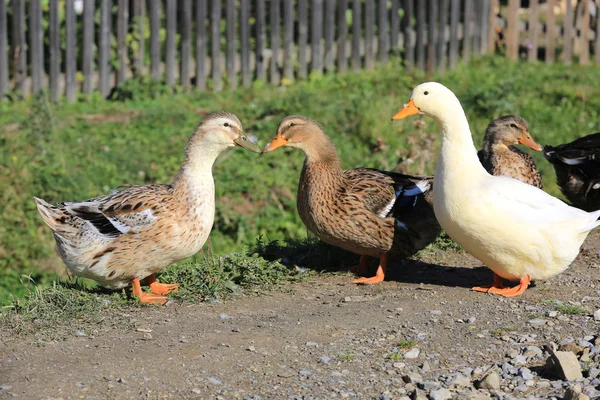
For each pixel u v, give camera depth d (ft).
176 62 65.26
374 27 74.79
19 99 61.41
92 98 62.13
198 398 21.20
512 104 58.34
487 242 27.99
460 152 27.96
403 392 21.53
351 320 26.71
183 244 28.45
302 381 22.21
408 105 28.55
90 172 48.34
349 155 50.39
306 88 64.80
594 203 38.01
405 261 33.96
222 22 74.90
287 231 45.01
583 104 60.70
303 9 67.77
